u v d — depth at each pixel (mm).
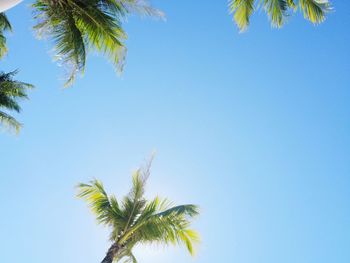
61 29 10023
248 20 12438
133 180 15109
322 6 12102
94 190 14820
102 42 10602
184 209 13148
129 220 14008
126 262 13523
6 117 22219
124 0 10359
